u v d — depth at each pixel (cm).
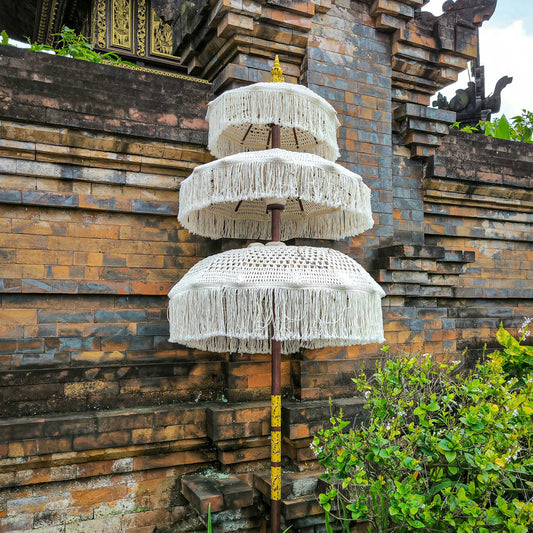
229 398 391
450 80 503
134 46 823
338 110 446
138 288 404
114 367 379
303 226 379
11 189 368
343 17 455
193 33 449
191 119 418
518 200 573
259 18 409
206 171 292
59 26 945
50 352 377
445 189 522
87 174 391
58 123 370
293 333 266
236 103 315
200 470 391
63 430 338
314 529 358
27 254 375
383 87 472
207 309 272
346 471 302
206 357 422
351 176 299
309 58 435
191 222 350
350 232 358
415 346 455
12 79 363
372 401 340
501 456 275
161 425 365
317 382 402
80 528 354
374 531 321
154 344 409
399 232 491
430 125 495
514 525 252
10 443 326
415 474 290
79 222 393
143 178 409
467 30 498
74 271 388
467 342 532
